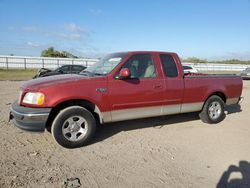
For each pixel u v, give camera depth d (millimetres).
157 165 3791
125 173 3514
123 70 4480
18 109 4129
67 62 42031
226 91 6289
